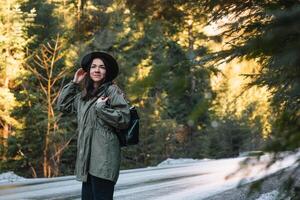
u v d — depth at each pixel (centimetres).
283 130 166
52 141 2738
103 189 441
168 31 546
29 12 2984
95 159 441
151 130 3772
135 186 1208
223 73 297
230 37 398
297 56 145
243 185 167
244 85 386
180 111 3888
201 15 494
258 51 159
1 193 1130
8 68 2747
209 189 1057
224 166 1795
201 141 3681
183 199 933
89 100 453
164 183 1266
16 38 2723
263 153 160
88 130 445
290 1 189
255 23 331
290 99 235
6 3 2708
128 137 446
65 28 2584
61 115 2836
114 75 470
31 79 2881
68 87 482
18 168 2769
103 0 686
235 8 418
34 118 2730
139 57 2819
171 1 494
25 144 2723
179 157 3847
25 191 1166
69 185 1290
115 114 431
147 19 536
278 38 147
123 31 2802
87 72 467
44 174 2730
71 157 3111
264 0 246
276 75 294
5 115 2684
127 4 529
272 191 622
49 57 2883
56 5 2819
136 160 3738
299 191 203
